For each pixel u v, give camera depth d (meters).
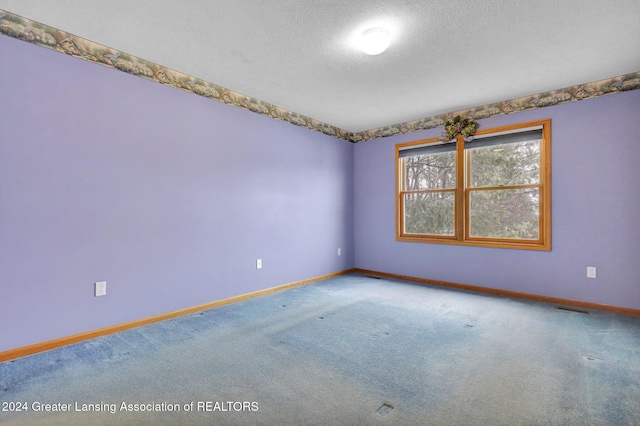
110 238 2.68
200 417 1.59
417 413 1.61
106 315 2.65
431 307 3.38
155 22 2.26
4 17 2.17
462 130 4.14
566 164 3.46
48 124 2.36
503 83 3.29
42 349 2.32
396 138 4.86
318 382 1.92
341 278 4.86
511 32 2.35
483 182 4.09
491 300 3.64
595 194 3.30
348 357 2.24
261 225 3.92
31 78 2.29
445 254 4.36
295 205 4.36
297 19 2.21
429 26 2.27
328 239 4.89
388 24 2.25
